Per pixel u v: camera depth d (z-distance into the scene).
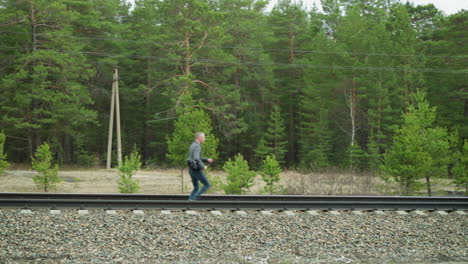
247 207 11.26
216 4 44.91
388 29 51.03
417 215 11.23
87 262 7.52
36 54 34.31
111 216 9.91
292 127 50.91
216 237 9.05
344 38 43.94
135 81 48.72
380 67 39.97
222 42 39.00
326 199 12.46
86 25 41.69
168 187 22.02
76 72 37.91
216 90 41.41
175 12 39.34
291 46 49.91
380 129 44.00
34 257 7.66
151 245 8.48
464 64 42.03
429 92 42.19
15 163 41.69
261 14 45.81
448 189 22.84
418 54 43.84
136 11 46.50
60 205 10.54
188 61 39.12
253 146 49.84
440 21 47.16
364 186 20.47
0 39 38.03
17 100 34.91
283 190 18.73
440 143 20.16
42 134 41.34
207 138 18.69
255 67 45.34
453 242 9.49
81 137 43.84
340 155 45.78
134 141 52.50
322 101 43.44
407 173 19.34
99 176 27.56
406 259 8.45
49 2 35.66
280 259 8.15
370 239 9.41
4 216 9.46
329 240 9.25
